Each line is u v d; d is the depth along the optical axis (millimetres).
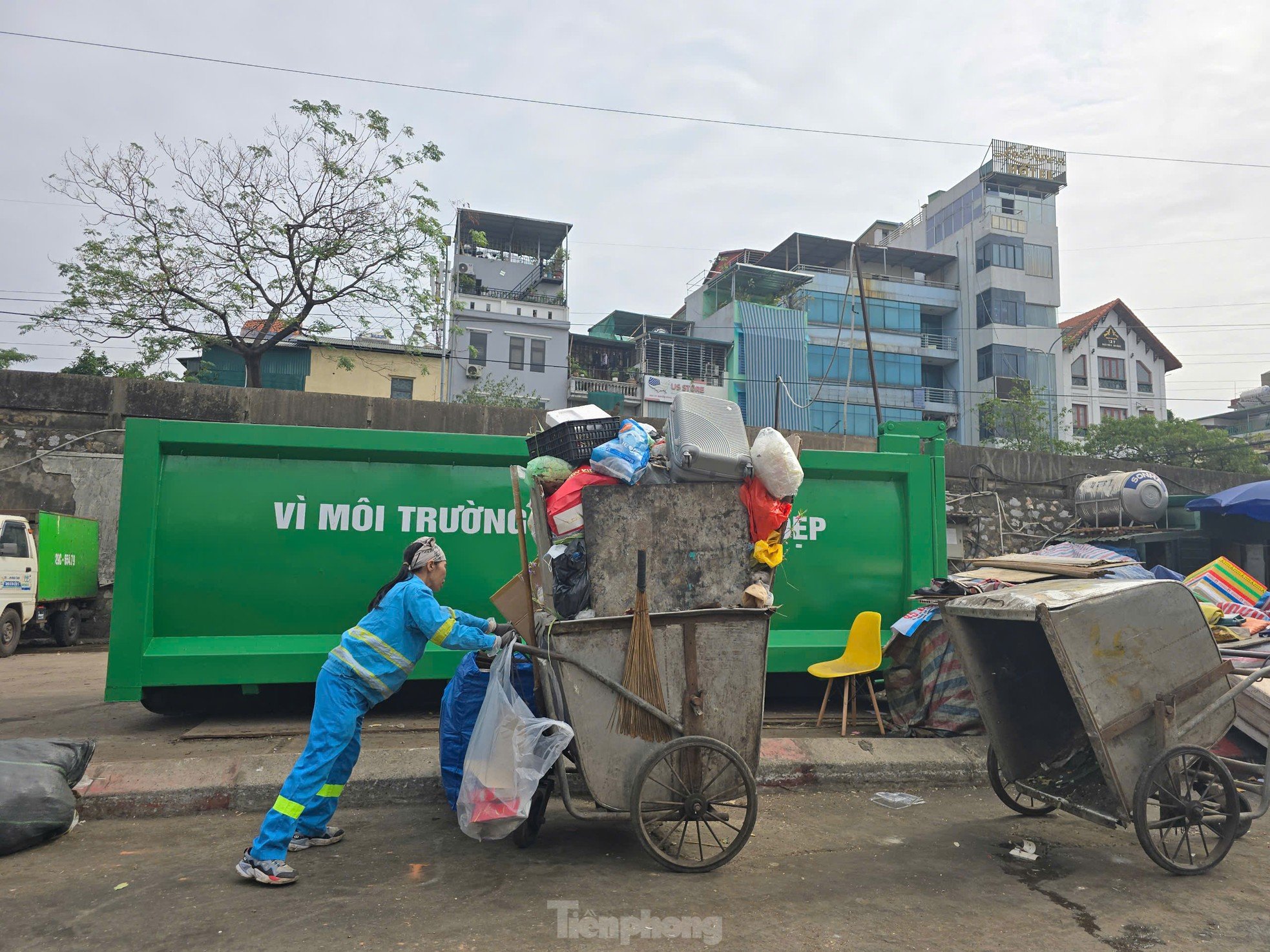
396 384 30859
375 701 4121
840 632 7336
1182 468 19203
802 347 38750
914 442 7707
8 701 7805
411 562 4250
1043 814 4949
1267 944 3270
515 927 3217
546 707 4246
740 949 3086
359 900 3469
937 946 3168
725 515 4285
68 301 18031
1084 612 4055
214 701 6664
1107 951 3170
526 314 36500
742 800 5152
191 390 13492
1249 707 5391
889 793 5422
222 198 18391
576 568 4289
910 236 47594
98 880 3660
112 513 13789
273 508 6418
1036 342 41656
